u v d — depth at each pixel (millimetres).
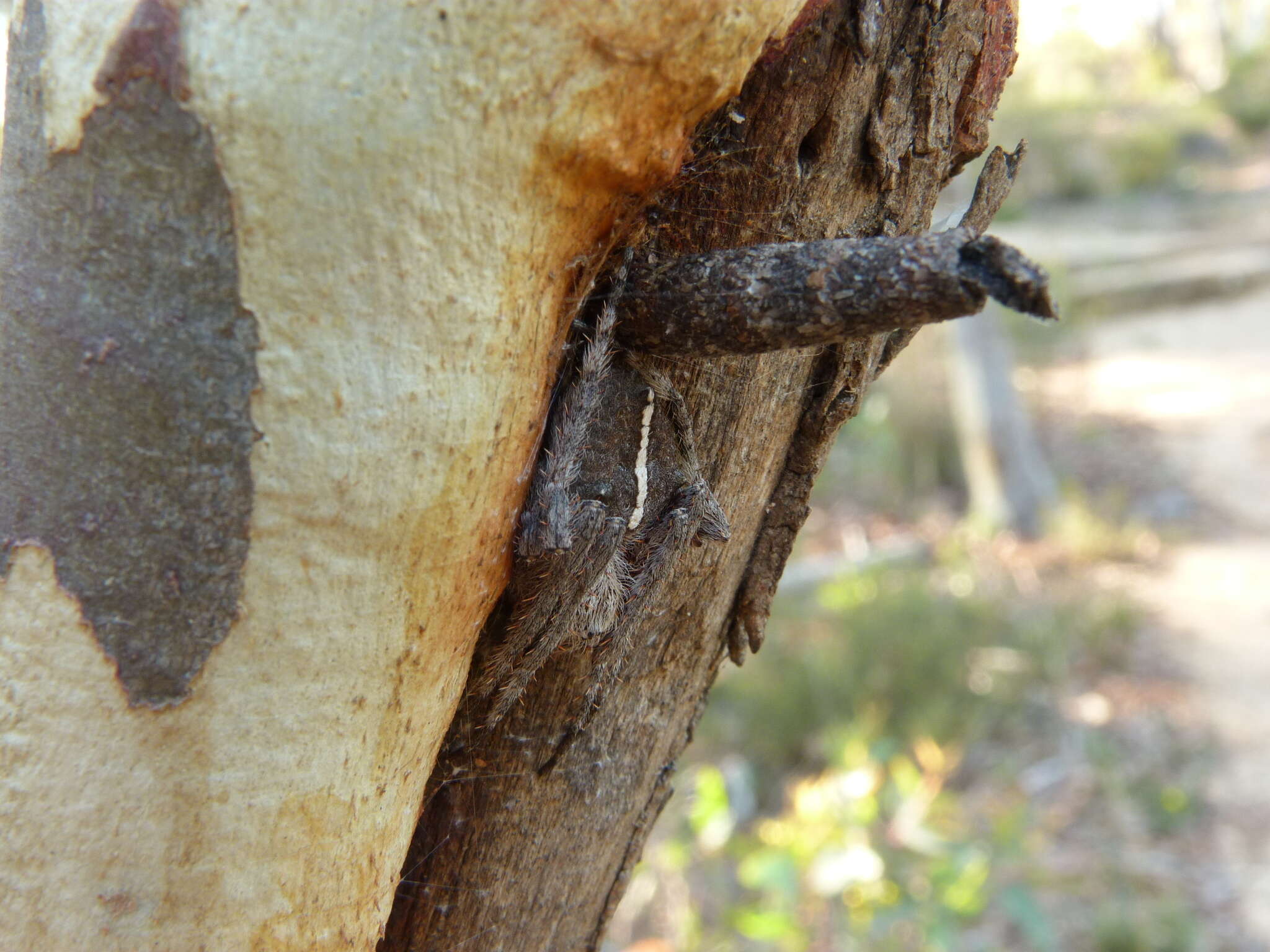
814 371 103
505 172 81
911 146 97
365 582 85
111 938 86
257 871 88
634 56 80
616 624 103
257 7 77
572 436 95
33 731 85
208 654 84
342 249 80
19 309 83
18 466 84
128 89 78
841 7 89
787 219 95
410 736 91
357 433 82
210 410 81
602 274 94
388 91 78
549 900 111
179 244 80
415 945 109
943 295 82
